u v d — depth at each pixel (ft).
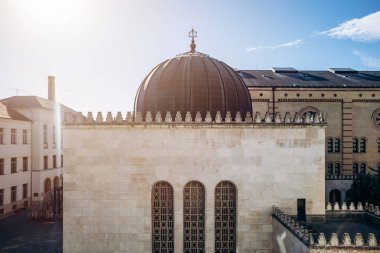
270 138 95.61
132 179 94.84
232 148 95.25
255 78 206.80
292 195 95.61
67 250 94.58
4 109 185.06
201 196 96.27
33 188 201.16
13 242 131.85
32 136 202.08
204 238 95.45
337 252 69.10
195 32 130.52
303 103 194.49
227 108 106.63
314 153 95.91
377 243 70.38
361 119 199.93
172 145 94.89
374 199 135.85
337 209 102.83
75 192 94.89
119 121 94.89
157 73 113.19
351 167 196.44
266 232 95.50
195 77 107.04
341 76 218.79
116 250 94.58
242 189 95.25
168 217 95.76
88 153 94.99
